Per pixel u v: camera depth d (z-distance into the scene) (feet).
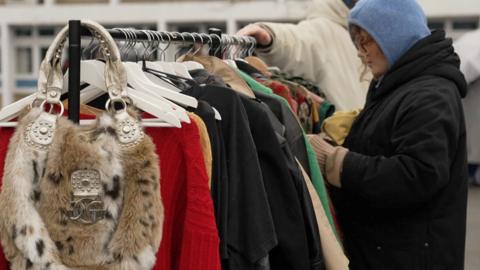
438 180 7.75
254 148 6.29
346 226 8.84
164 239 5.57
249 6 36.14
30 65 41.14
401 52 8.50
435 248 8.16
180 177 5.60
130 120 5.20
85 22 5.28
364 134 8.53
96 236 5.14
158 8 38.06
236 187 6.14
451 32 36.14
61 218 5.11
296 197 6.81
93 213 5.13
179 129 5.53
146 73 6.64
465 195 8.39
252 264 6.09
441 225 8.18
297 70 11.01
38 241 5.01
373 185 7.89
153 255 5.21
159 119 5.40
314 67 11.12
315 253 7.17
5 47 40.55
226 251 6.00
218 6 37.04
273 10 35.58
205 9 37.19
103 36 5.27
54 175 5.08
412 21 8.46
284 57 10.80
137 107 5.39
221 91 6.35
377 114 8.49
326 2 11.50
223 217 6.03
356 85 11.45
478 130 26.14
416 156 7.75
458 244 8.26
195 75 7.14
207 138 5.84
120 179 5.15
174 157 5.56
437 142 7.75
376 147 8.35
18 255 5.04
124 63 5.98
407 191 7.79
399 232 8.31
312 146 8.39
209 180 5.84
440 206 8.21
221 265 6.07
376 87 8.89
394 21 8.44
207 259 5.44
